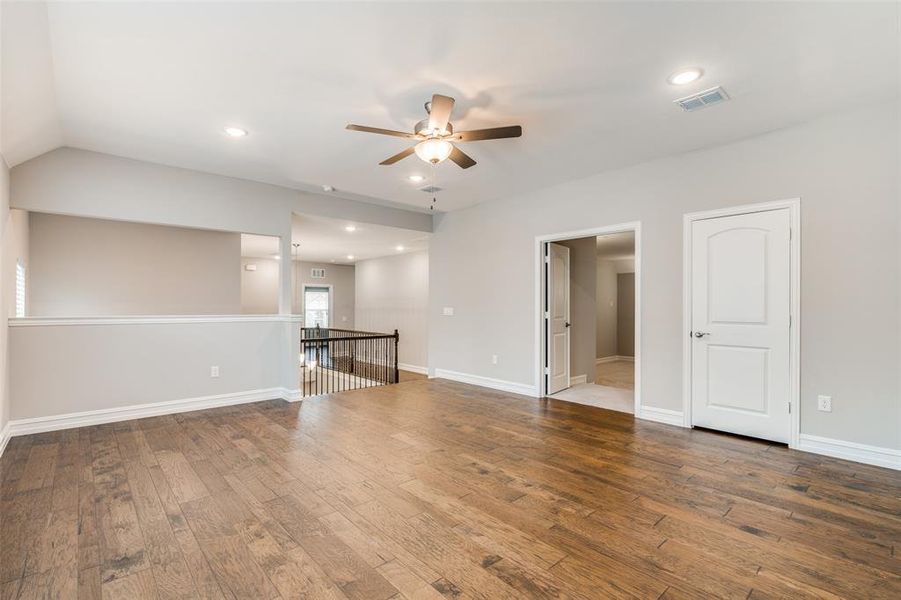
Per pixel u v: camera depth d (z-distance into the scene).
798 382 3.39
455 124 3.36
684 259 4.02
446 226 6.60
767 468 3.01
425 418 4.30
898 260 2.98
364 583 1.79
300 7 2.05
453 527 2.23
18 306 4.32
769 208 3.54
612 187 4.57
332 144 3.80
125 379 4.18
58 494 2.58
